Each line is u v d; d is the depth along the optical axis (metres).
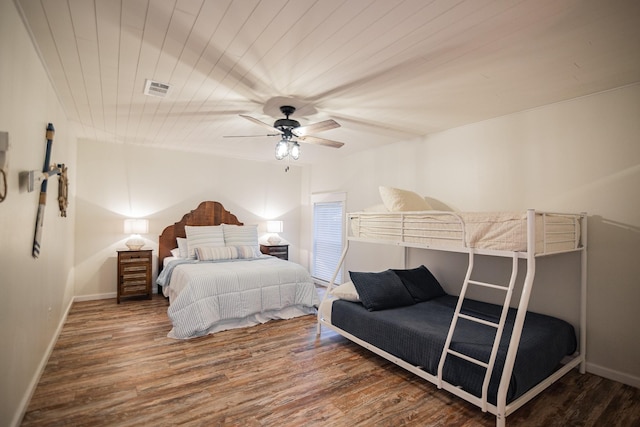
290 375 2.60
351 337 3.03
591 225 2.71
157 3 1.64
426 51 2.06
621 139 2.57
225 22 1.80
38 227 2.21
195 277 3.61
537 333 2.41
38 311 2.36
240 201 5.95
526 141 3.13
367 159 4.98
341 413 2.12
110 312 4.09
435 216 2.61
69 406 2.11
